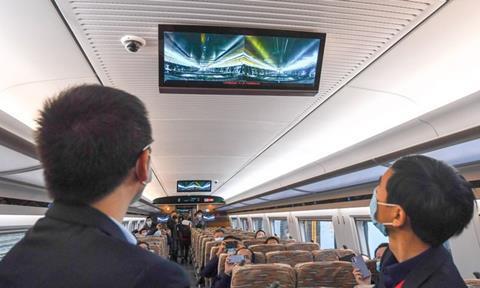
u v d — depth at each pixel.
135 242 0.98
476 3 2.64
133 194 0.98
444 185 1.20
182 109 5.02
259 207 17.62
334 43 3.19
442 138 4.15
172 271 0.85
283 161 9.08
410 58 3.50
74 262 0.78
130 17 2.70
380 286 1.39
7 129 3.57
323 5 2.62
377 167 5.66
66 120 0.89
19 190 6.06
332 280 4.24
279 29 2.90
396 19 2.83
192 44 2.94
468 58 3.52
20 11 2.63
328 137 6.56
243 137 6.80
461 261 5.07
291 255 5.99
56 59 3.39
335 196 9.10
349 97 4.54
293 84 3.27
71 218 0.86
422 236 1.22
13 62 3.41
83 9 2.59
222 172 12.03
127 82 3.95
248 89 3.27
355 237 8.72
